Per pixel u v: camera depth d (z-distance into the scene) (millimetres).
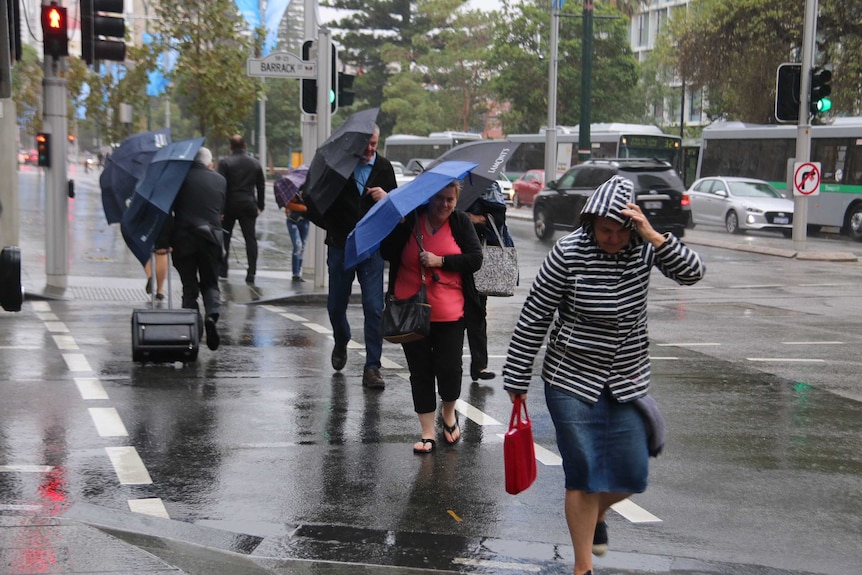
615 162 26344
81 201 42500
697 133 68688
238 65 24219
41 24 14844
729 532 5688
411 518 5848
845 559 5320
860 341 12148
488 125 83188
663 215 25781
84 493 6164
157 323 9820
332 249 9195
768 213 30547
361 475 6625
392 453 7137
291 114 80250
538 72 58750
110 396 8617
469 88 75875
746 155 36500
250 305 14812
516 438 4824
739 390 9273
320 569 4957
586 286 4559
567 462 4699
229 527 5672
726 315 14422
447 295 7105
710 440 7562
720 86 41094
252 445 7273
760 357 10992
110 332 11789
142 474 6562
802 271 20875
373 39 90875
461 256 7027
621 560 5258
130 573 4523
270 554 5266
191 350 9867
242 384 9219
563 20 58469
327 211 8930
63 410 8109
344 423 7926
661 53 46844
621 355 4652
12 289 7156
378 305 9055
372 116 8672
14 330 11805
